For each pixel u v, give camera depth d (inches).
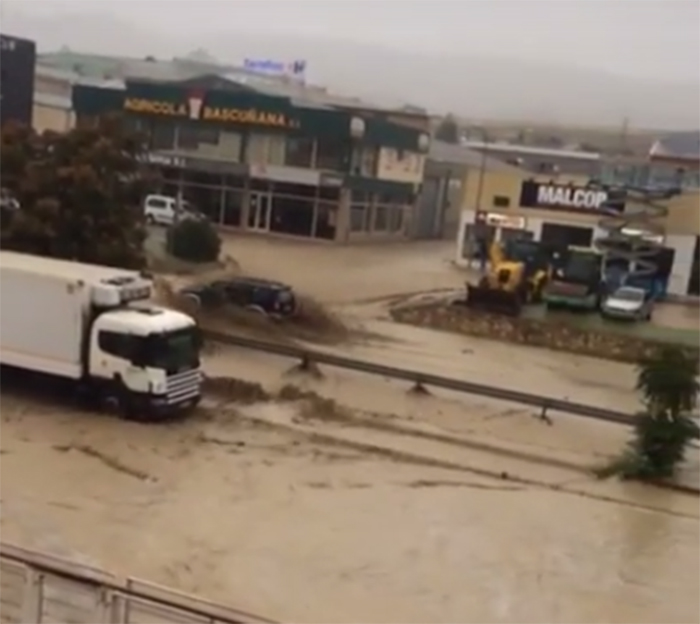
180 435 881.5
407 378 1126.4
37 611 397.4
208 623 387.5
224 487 757.9
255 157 2461.9
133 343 893.8
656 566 687.1
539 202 2135.8
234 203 2475.4
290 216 2452.0
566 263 1815.9
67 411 916.6
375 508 746.2
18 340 933.8
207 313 1406.3
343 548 658.2
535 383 1266.0
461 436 973.8
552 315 1705.2
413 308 1686.8
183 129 2512.3
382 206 2620.6
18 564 416.8
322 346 1358.3
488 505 783.1
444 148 3004.4
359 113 2492.6
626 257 1941.4
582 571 665.0
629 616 599.8
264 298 1439.5
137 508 693.3
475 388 1093.8
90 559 593.6
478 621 570.6
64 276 908.6
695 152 2127.2
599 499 827.4
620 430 1041.5
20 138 1258.0
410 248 2539.4
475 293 1704.0
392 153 2576.3
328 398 1059.3
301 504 737.0
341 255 2253.9
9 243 1206.9
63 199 1216.8
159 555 613.3
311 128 2415.1
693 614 612.7
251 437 897.5
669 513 805.9
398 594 594.9
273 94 2662.4
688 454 971.9
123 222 1250.0
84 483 734.5
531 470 889.5
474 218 2218.3
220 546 639.1
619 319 1694.1
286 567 616.4
